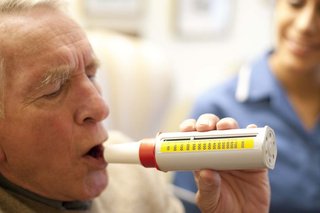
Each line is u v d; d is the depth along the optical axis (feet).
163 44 7.64
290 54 4.34
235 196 2.45
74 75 2.19
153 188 2.94
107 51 4.75
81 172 2.25
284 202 4.15
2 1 2.11
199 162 1.98
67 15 2.25
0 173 2.29
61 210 2.39
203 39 7.73
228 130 2.00
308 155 4.22
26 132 2.13
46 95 2.14
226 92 4.63
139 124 4.91
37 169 2.21
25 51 2.08
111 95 4.69
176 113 7.57
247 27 7.75
